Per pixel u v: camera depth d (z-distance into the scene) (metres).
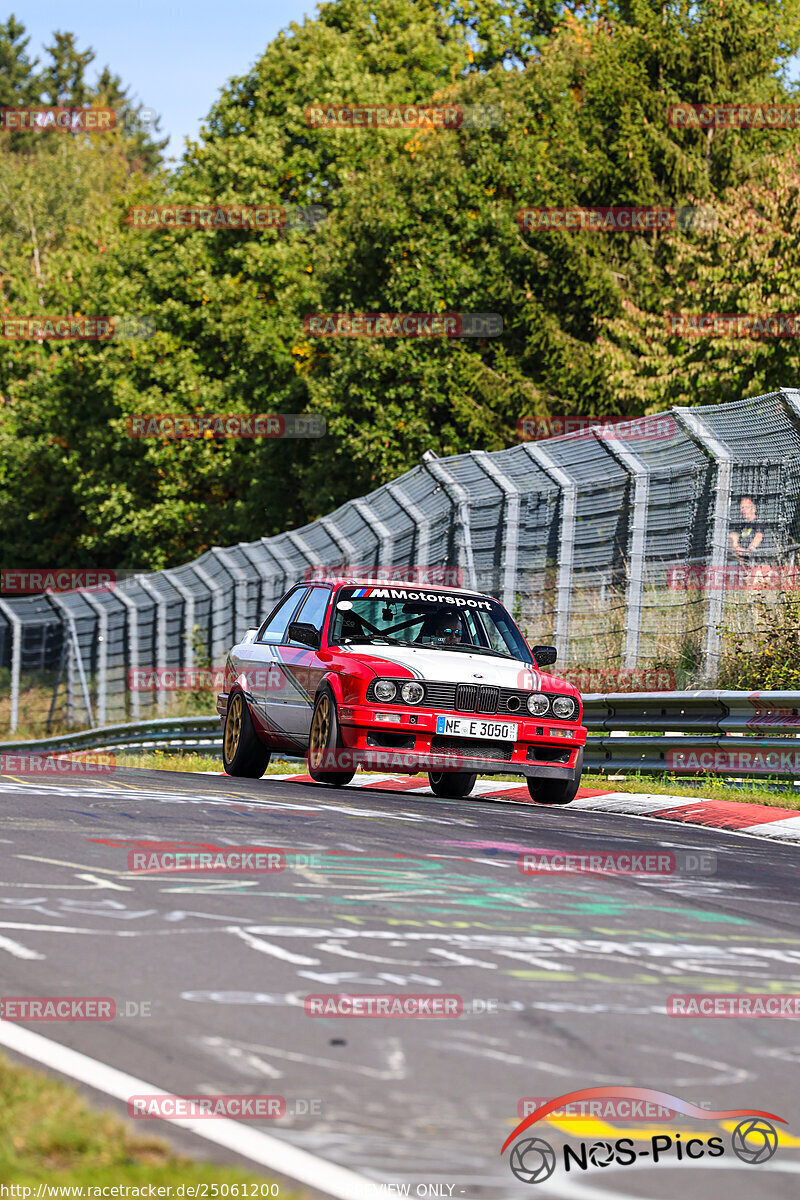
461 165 117.75
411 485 70.00
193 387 142.38
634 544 57.28
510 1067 14.44
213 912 20.91
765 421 52.88
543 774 40.84
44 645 133.25
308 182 150.88
